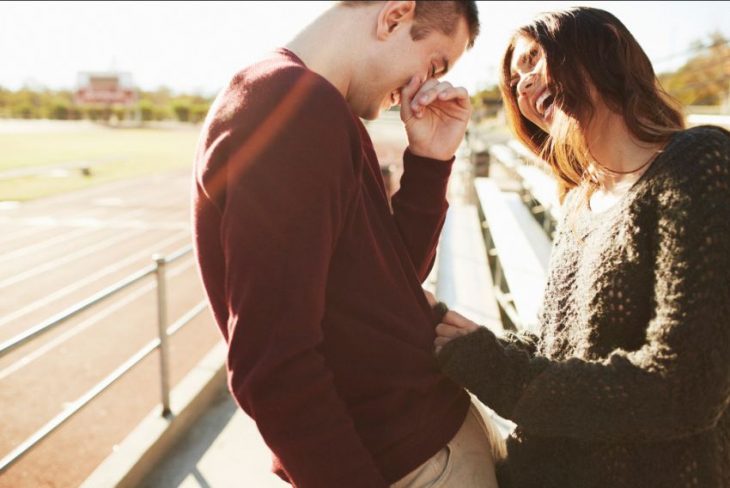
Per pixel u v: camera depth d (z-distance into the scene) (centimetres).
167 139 3734
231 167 94
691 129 103
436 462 117
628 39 114
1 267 814
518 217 590
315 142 93
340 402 96
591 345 111
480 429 133
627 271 104
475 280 537
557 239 133
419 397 115
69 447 337
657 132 106
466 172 1146
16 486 297
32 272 792
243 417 331
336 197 96
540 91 123
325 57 115
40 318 608
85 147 2409
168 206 1393
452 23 119
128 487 260
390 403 110
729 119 180
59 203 1345
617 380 98
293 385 91
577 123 114
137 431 292
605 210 114
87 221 1173
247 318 92
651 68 115
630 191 105
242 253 92
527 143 143
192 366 469
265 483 268
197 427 321
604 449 112
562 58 114
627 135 113
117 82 6425
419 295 122
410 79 121
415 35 117
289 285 91
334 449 94
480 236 734
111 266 830
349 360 108
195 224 109
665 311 94
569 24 115
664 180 98
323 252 94
